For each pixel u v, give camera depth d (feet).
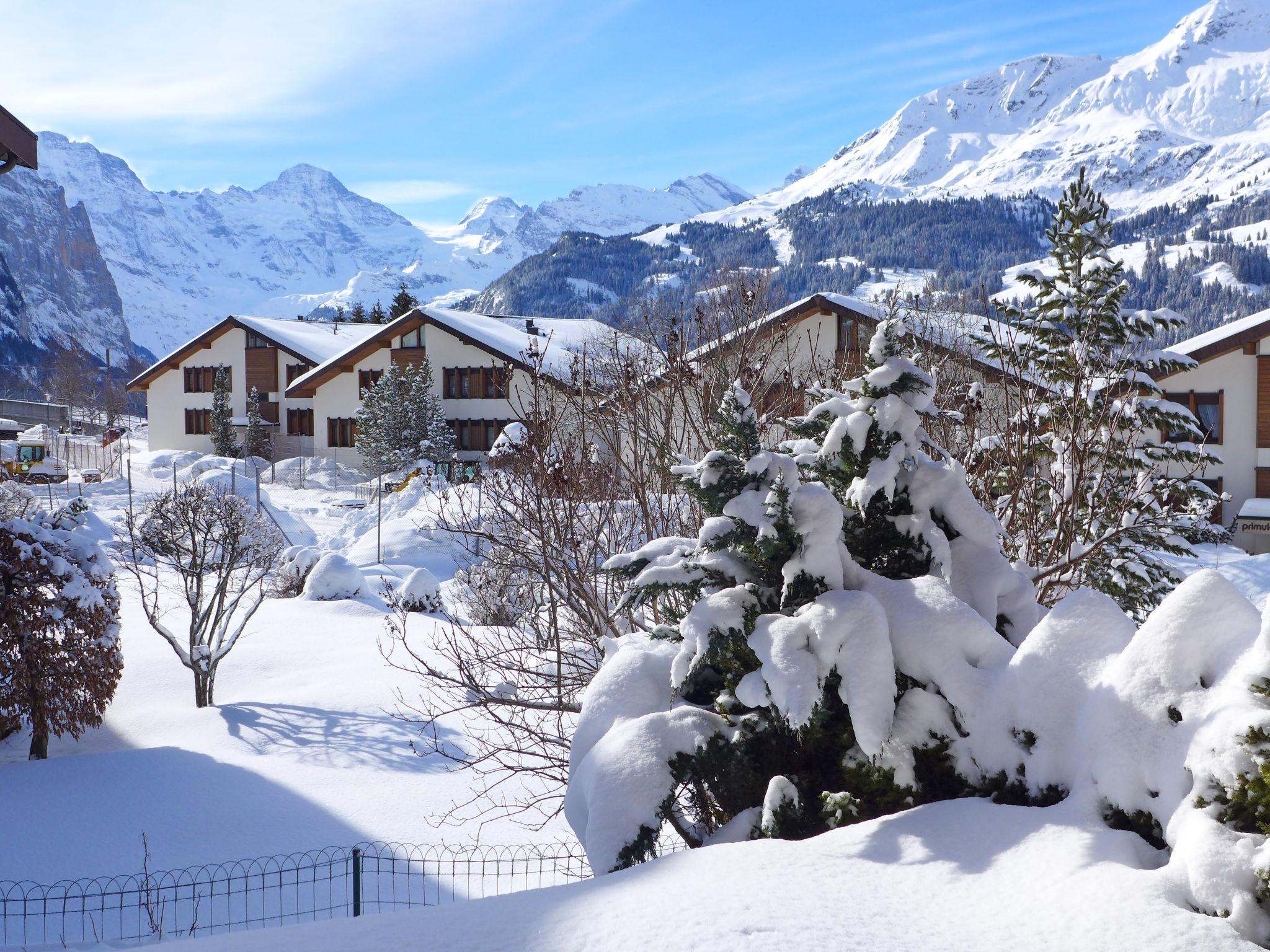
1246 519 95.30
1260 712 12.90
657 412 34.76
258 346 204.03
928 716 16.49
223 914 28.89
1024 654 16.03
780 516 17.34
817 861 14.55
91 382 422.41
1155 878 12.57
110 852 33.86
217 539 55.88
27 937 27.43
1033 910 12.53
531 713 42.91
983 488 31.91
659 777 16.74
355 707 50.83
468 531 35.04
